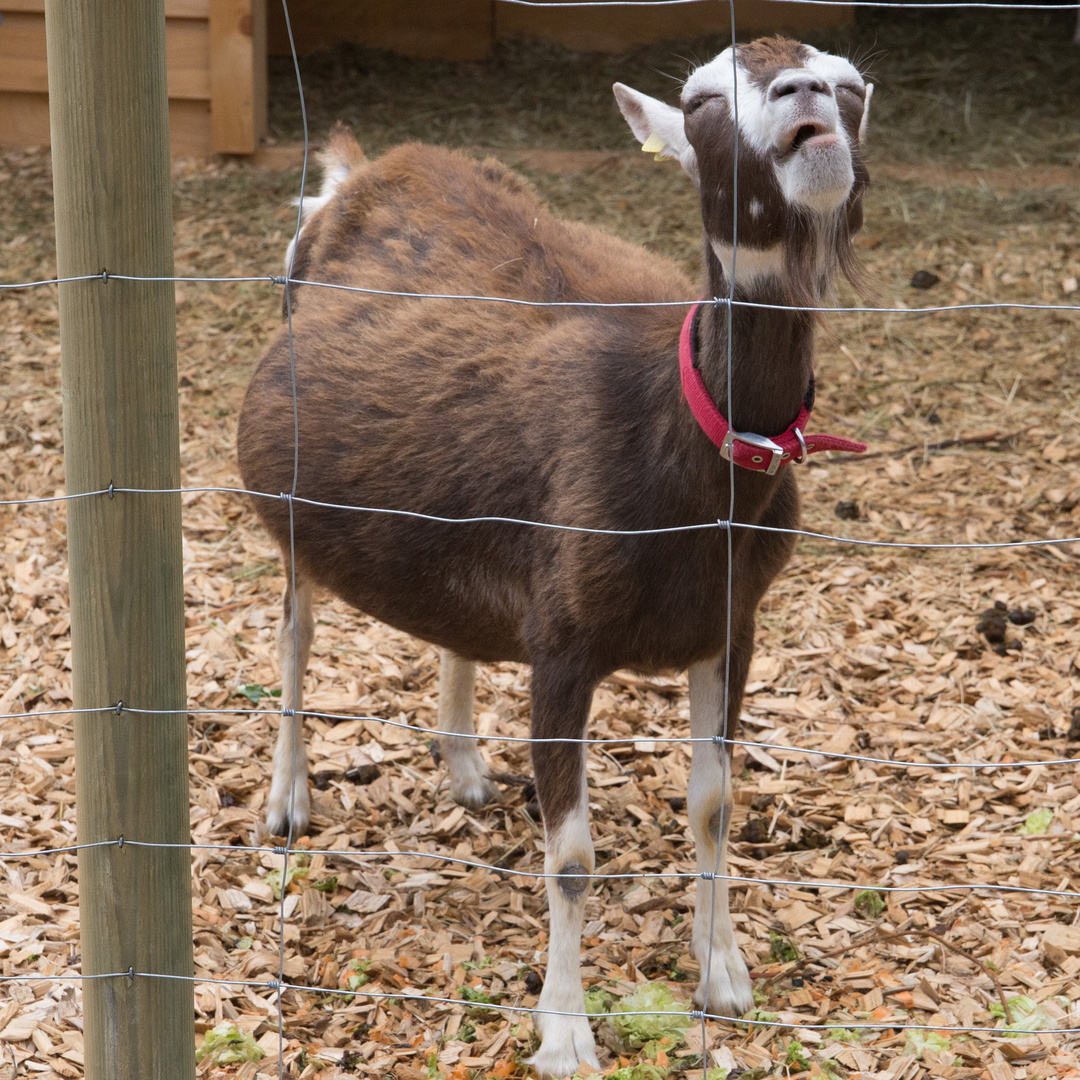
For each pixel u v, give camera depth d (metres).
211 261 7.20
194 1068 2.25
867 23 10.41
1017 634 4.48
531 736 2.74
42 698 4.11
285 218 7.68
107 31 1.82
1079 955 2.93
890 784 3.76
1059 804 3.60
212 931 3.09
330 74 9.95
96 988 2.15
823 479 5.41
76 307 1.91
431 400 2.99
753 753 3.92
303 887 3.30
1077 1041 2.64
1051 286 6.73
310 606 3.63
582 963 3.00
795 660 4.39
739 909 3.21
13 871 3.28
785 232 2.23
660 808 3.69
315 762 3.90
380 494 3.03
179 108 8.47
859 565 4.89
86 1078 2.23
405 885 3.34
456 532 2.91
